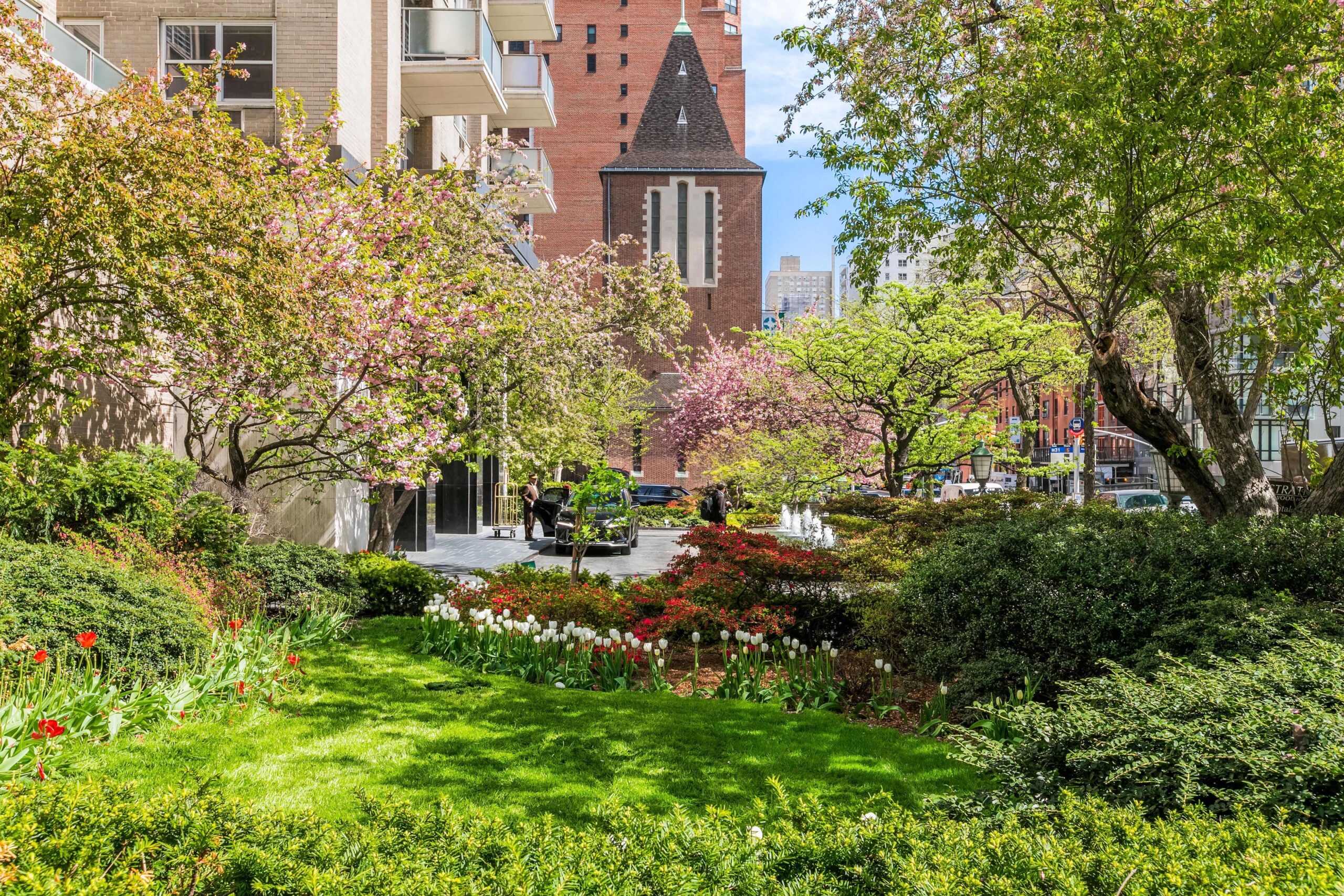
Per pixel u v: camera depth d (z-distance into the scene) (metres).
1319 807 3.51
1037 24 8.98
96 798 3.33
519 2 28.52
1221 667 4.79
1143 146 8.52
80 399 10.14
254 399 10.83
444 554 22.22
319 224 12.02
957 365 19.53
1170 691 4.57
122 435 14.23
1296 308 8.66
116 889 2.67
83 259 8.72
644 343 20.77
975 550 8.11
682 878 3.06
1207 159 8.54
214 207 8.95
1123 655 6.64
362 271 11.66
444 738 6.51
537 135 75.06
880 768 6.02
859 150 10.03
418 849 3.24
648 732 6.79
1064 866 3.03
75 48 13.08
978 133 9.91
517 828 4.36
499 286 16.09
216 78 10.88
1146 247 9.07
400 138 17.91
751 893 3.14
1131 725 4.18
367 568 12.59
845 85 11.65
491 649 9.18
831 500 18.17
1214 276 8.84
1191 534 7.75
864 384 20.59
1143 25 8.39
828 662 8.27
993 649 7.44
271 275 9.58
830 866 3.33
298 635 9.84
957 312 19.52
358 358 11.56
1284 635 5.79
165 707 6.43
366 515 19.61
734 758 6.21
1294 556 7.00
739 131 79.38
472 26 22.06
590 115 75.44
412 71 21.84
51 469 9.12
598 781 5.68
